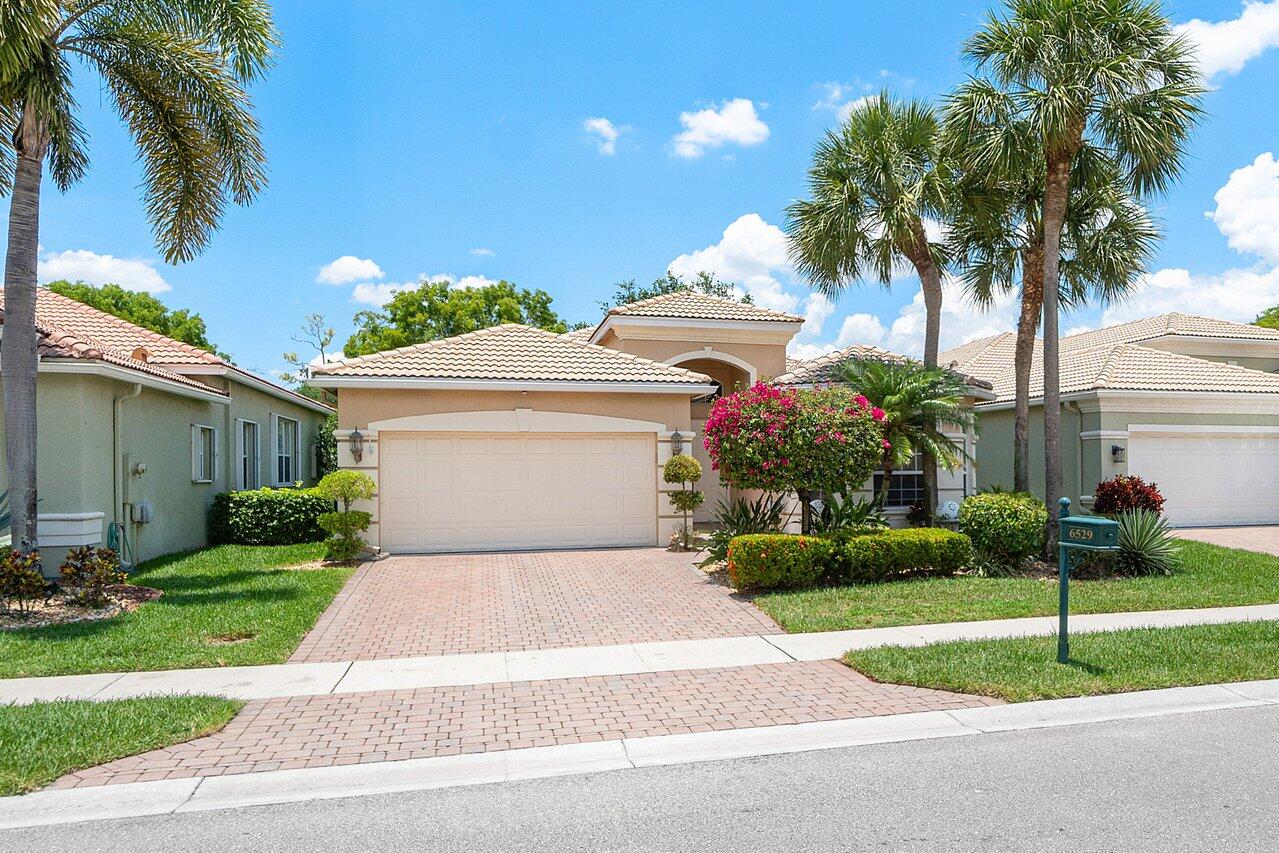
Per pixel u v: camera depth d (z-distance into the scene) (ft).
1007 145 41.39
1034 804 15.52
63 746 18.17
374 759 18.03
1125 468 62.80
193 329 127.03
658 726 20.08
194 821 15.20
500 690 23.21
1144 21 40.55
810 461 39.14
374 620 32.32
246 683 23.85
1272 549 51.96
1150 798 15.74
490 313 127.75
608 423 51.88
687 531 51.49
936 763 17.72
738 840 14.21
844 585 38.22
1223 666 24.16
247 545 56.03
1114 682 22.70
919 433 45.32
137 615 31.76
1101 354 70.44
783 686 23.34
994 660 24.86
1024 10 41.91
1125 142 40.70
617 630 30.66
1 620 30.53
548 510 51.29
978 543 42.57
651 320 65.00
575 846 14.07
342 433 48.16
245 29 36.19
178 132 40.27
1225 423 64.80
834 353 61.21
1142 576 41.32
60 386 38.96
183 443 52.42
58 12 32.53
